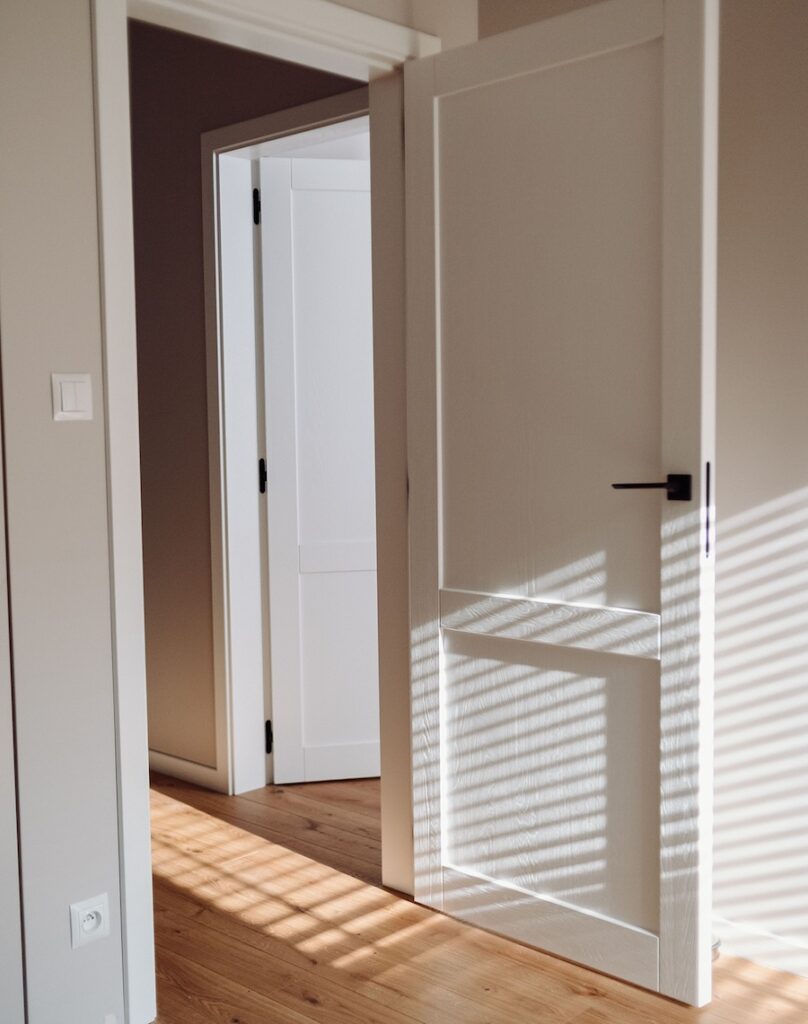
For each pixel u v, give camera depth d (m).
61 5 2.13
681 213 2.24
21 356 2.11
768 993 2.45
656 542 2.36
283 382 3.83
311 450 3.88
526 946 2.69
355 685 3.98
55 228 2.15
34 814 2.17
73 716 2.22
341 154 3.93
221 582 3.79
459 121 2.64
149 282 3.94
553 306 2.50
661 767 2.37
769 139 2.43
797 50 2.37
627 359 2.38
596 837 2.53
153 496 4.00
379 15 2.72
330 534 3.92
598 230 2.41
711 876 2.43
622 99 2.34
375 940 2.73
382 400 2.92
